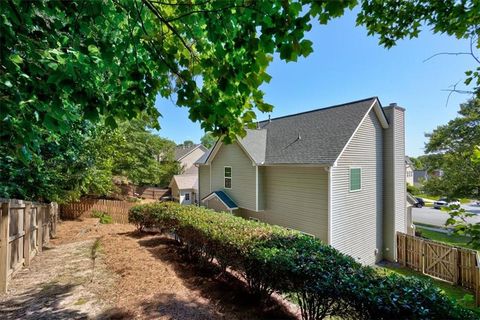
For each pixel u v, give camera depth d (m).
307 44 1.63
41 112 2.06
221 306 4.07
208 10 1.80
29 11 1.82
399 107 11.12
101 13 1.91
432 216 22.64
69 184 8.99
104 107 2.16
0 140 2.11
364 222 10.33
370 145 10.63
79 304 3.87
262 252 4.09
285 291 3.79
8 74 1.90
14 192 6.41
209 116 2.16
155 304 3.98
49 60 1.94
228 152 13.48
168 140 30.39
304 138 11.29
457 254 8.41
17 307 3.71
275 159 11.18
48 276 4.94
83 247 7.19
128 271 5.27
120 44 2.02
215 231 5.41
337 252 4.24
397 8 3.25
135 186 27.30
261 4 1.60
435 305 2.51
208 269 5.59
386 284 2.94
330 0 1.48
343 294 2.90
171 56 2.19
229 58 1.97
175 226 7.27
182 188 25.92
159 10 2.09
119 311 3.71
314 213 9.70
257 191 11.62
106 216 13.27
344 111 11.14
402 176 11.37
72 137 7.60
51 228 8.52
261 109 2.19
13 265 4.77
